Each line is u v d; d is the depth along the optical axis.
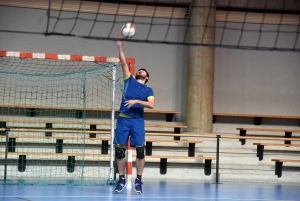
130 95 7.73
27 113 13.13
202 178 11.38
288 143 13.11
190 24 13.57
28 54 8.92
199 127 13.30
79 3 13.52
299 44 14.45
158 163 11.55
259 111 14.34
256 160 12.00
